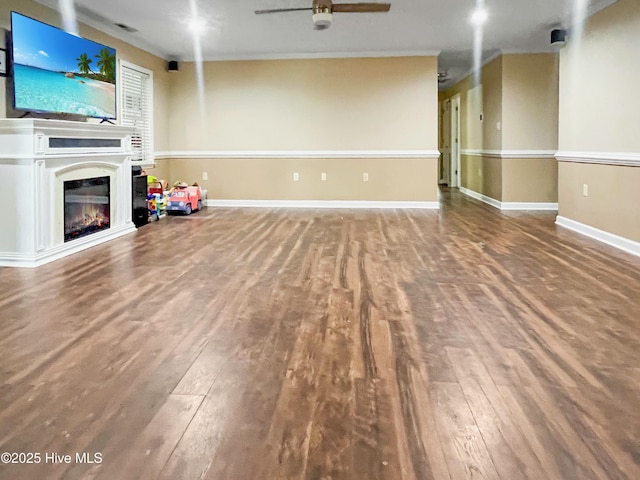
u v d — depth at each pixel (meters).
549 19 5.56
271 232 5.57
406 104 7.63
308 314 2.84
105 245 4.79
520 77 7.36
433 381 2.03
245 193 8.05
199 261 4.14
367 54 7.57
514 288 3.35
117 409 1.81
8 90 4.30
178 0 4.91
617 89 4.70
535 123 7.43
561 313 2.85
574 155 5.59
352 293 3.24
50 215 4.14
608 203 4.91
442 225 6.04
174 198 6.93
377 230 5.68
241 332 2.56
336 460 1.51
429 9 5.25
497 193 7.82
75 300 3.07
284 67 7.73
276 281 3.53
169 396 1.90
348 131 7.76
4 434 1.65
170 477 1.43
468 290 3.31
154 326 2.64
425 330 2.59
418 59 7.53
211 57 7.77
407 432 1.66
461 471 1.46
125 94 6.47
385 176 7.80
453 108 11.12
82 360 2.22
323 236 5.30
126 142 5.41
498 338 2.48
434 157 7.70
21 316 2.78
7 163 3.92
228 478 1.43
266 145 7.92
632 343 2.42
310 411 1.80
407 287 3.38
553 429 1.68
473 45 7.07
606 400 1.87
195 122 7.99
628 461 1.50
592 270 3.83
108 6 5.09
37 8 4.73
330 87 7.70
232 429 1.68
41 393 1.92
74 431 1.67
